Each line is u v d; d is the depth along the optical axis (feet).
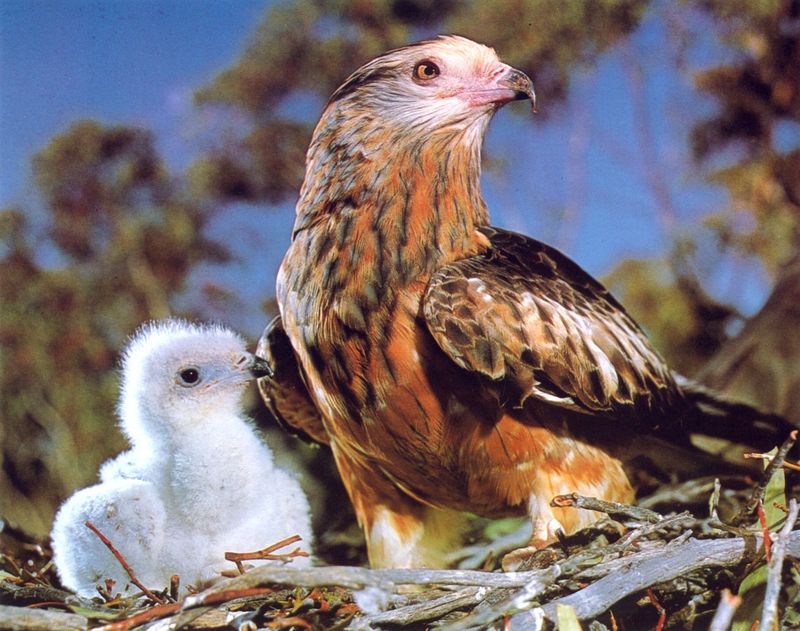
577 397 3.80
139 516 3.72
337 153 3.89
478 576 3.39
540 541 3.78
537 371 3.77
